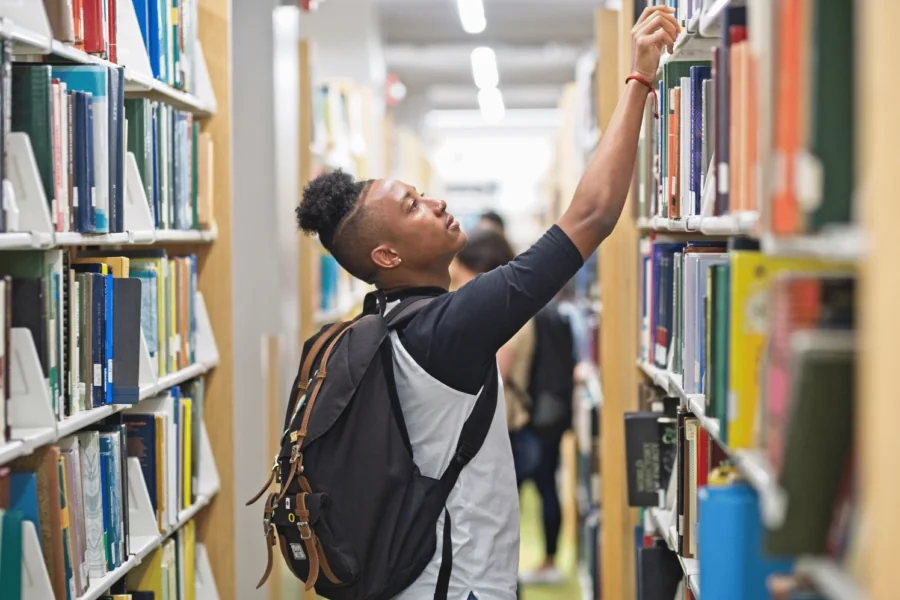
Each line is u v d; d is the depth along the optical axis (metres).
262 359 3.72
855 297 1.23
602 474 3.76
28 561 1.89
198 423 3.12
